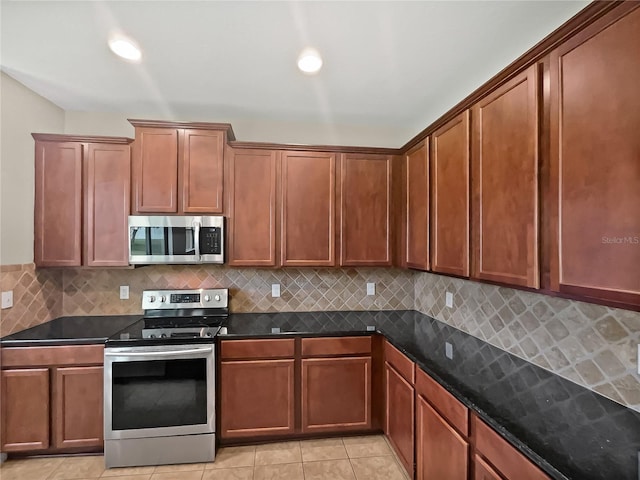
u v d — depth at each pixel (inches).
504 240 56.5
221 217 98.6
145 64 80.5
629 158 36.6
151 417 84.7
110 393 83.4
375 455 88.7
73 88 93.1
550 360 62.9
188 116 112.0
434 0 57.8
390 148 109.6
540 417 47.3
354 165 106.3
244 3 59.1
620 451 39.4
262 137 116.0
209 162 99.7
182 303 108.5
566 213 44.4
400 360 80.9
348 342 94.2
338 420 94.1
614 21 38.1
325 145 107.9
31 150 94.0
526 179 51.1
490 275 60.4
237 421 90.6
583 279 41.9
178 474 81.7
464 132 68.5
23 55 76.7
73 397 85.2
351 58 76.8
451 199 73.9
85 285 108.2
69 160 96.0
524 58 51.0
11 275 87.7
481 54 74.7
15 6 59.9
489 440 47.9
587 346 55.7
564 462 37.4
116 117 110.4
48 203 95.4
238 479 80.0
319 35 68.3
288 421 92.1
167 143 98.3
